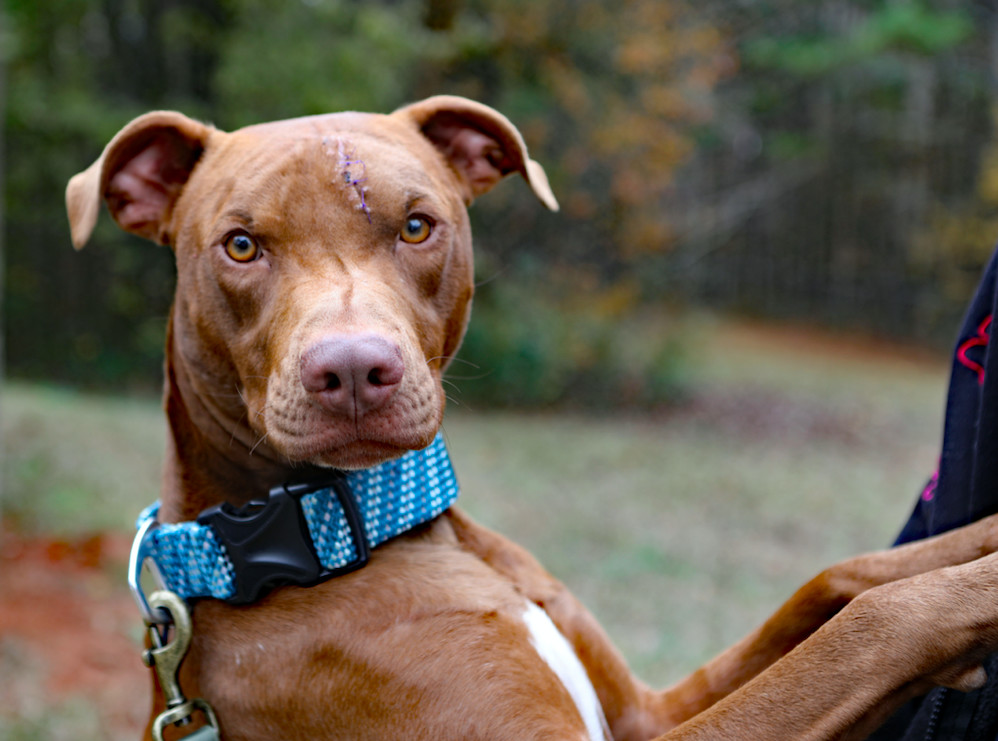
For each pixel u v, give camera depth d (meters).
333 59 15.16
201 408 2.56
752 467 12.77
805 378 21.58
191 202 2.59
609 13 17.06
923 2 26.00
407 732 2.19
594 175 17.78
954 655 1.88
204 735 2.22
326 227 2.41
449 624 2.25
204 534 2.31
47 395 13.80
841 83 28.27
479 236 17.31
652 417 16.78
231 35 16.14
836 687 1.94
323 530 2.28
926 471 13.19
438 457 2.46
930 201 29.05
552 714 2.20
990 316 2.06
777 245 32.22
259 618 2.32
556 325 17.30
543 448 13.02
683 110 17.81
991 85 27.20
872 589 2.01
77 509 8.20
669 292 19.25
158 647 2.31
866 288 30.28
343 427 2.17
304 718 2.26
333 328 2.19
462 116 2.96
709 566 8.22
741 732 1.97
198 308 2.51
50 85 16.95
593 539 8.78
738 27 23.91
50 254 18.19
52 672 5.66
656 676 5.81
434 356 2.56
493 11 16.83
